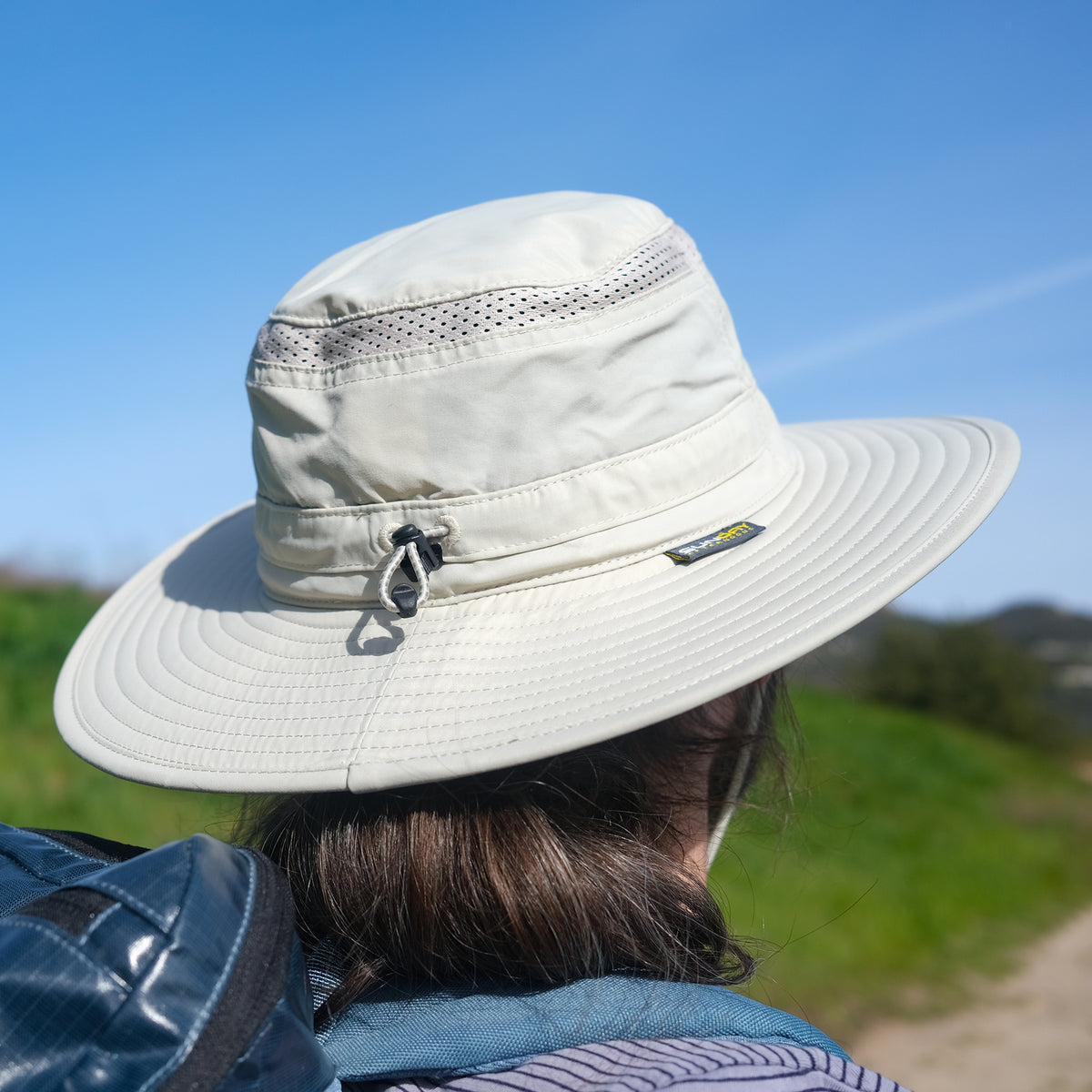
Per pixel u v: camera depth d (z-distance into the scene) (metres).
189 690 1.10
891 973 6.25
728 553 1.03
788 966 6.02
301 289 1.06
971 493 1.04
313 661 1.01
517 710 0.88
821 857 7.74
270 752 0.94
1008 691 16.62
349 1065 0.79
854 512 1.09
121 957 0.60
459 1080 0.76
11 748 6.51
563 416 0.95
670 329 1.03
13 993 0.59
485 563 0.96
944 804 10.35
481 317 0.93
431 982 0.84
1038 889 8.32
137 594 1.54
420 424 0.94
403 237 1.10
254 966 0.64
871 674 17.22
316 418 0.97
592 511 0.97
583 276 0.98
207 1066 0.59
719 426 1.07
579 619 0.96
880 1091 0.74
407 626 0.98
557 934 0.80
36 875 0.90
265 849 0.95
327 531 1.00
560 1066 0.74
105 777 6.41
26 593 9.84
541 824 0.84
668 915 0.85
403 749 0.87
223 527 1.66
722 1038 0.76
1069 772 14.60
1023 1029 5.69
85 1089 0.58
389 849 0.85
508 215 1.09
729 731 1.08
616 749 0.91
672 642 0.92
